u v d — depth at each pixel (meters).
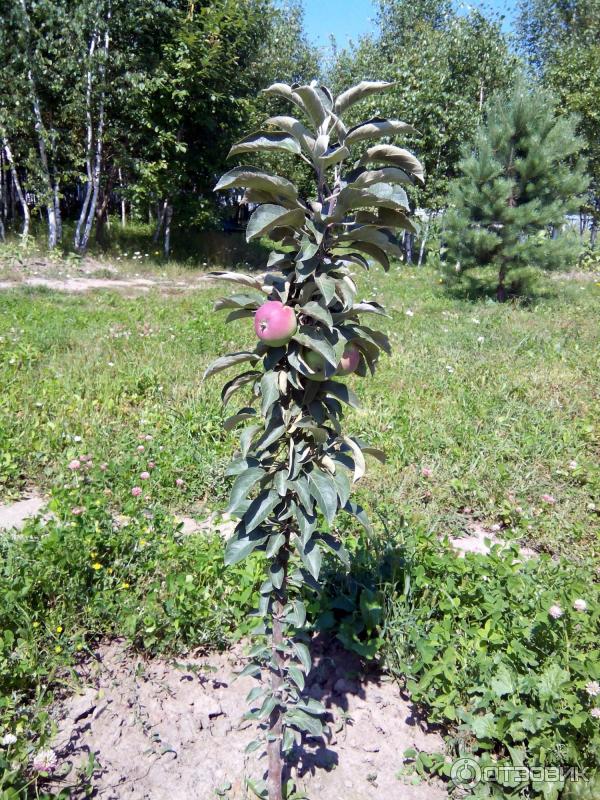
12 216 18.36
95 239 17.86
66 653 2.74
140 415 5.66
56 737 2.47
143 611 2.97
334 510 1.83
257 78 24.77
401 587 3.13
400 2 25.06
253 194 1.88
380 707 2.70
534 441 5.24
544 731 2.33
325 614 2.98
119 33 15.12
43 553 3.12
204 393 6.16
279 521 2.07
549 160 11.87
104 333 8.50
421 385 6.85
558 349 8.23
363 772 2.42
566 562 3.49
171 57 15.51
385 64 21.59
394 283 15.64
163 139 15.40
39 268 13.98
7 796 2.10
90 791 2.26
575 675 2.53
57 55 14.44
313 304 1.74
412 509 4.24
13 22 14.07
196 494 4.43
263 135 1.77
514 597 3.01
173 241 19.41
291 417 1.89
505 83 20.06
